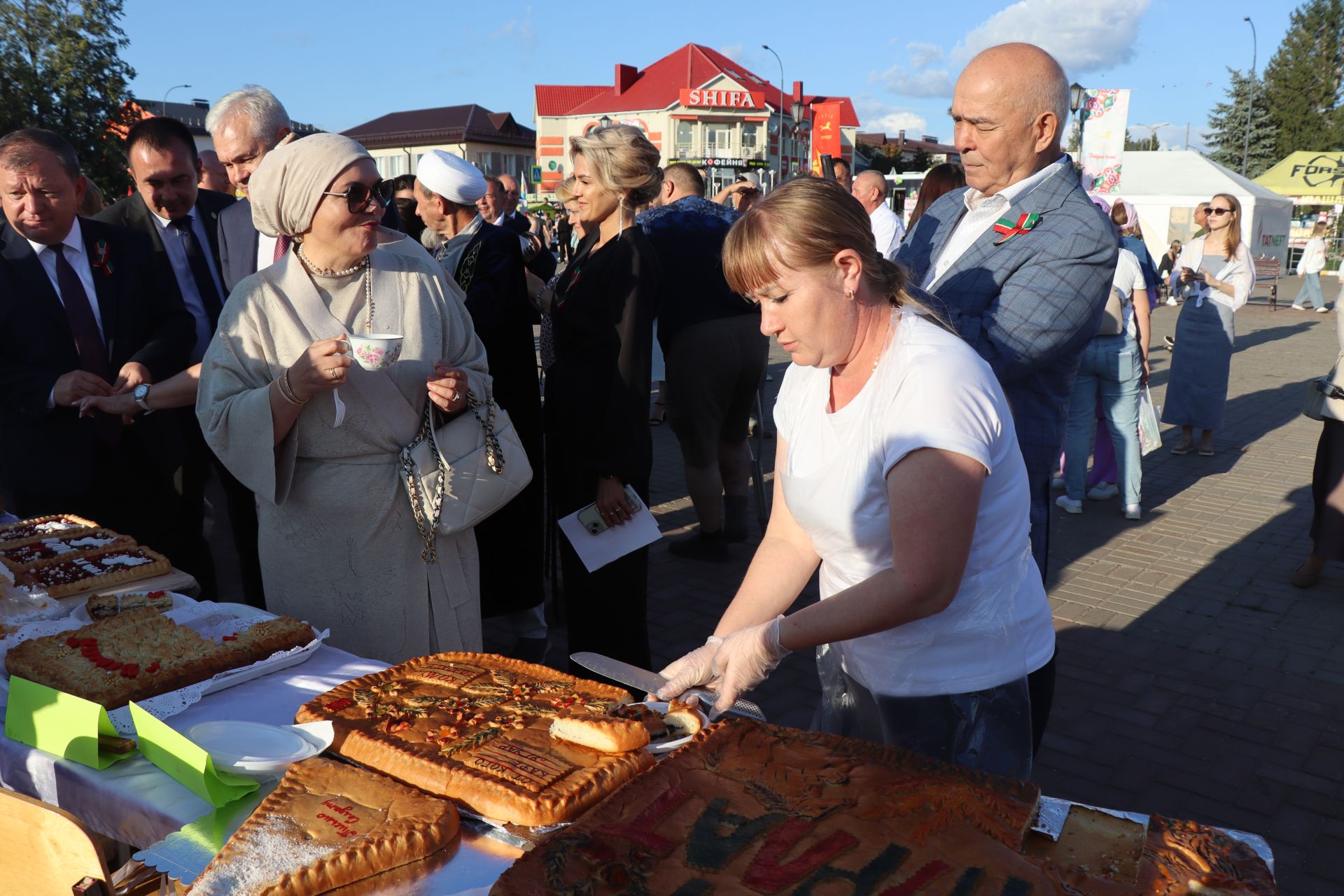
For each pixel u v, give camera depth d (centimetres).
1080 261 232
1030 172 247
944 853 129
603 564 322
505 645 436
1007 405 162
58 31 2861
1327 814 314
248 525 392
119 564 264
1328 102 5544
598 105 5784
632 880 125
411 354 251
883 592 151
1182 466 765
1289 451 816
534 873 124
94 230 350
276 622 213
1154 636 452
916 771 150
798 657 427
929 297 206
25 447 333
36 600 238
